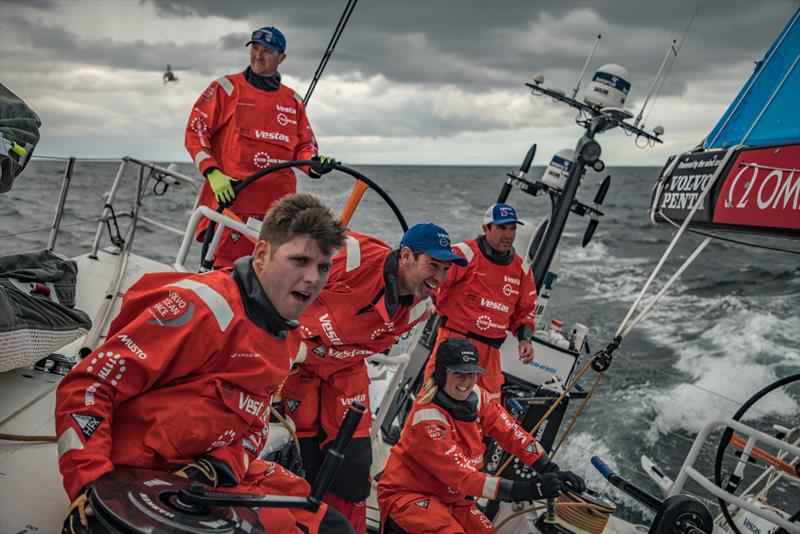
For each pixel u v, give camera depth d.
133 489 1.67
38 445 2.52
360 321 3.04
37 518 2.09
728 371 11.09
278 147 4.10
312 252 1.86
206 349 1.86
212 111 3.98
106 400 1.79
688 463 3.47
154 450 1.86
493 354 4.67
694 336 12.95
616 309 14.70
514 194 38.47
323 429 3.21
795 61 3.55
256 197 4.11
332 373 3.21
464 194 37.03
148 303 1.89
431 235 2.94
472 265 4.60
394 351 4.05
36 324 2.92
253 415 1.96
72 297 3.55
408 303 3.04
